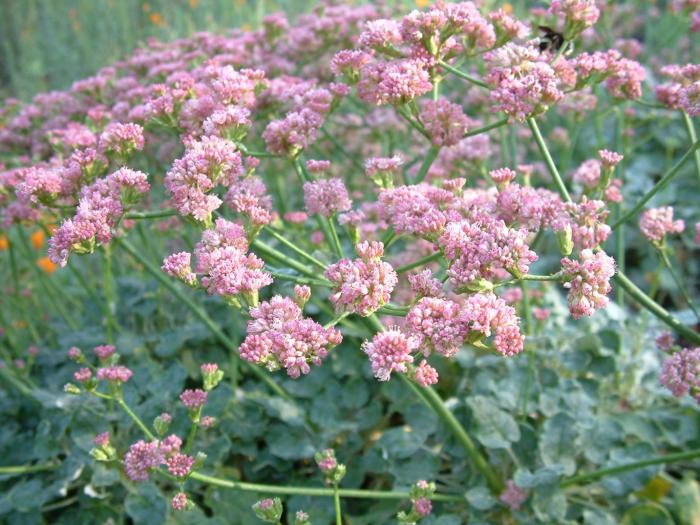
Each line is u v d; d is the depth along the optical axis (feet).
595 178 0.80
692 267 1.42
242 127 0.73
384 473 0.89
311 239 0.98
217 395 0.91
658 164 1.54
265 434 0.92
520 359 0.95
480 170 0.92
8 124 1.15
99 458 0.68
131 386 0.94
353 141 1.24
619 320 1.05
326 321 1.03
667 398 1.00
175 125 0.80
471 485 0.85
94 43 2.20
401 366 0.54
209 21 2.04
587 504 0.85
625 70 0.79
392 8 1.33
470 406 0.84
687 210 1.40
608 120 1.58
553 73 0.68
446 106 0.73
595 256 0.57
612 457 0.84
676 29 1.32
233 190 0.70
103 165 0.74
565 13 0.73
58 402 0.88
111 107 1.12
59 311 1.12
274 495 0.86
